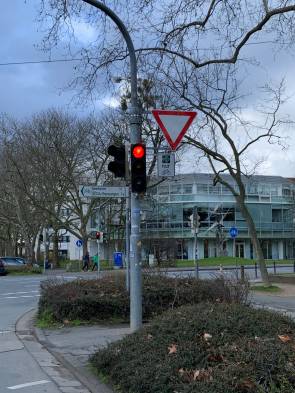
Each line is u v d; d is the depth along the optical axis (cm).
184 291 1366
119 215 5628
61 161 4897
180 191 7269
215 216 7219
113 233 5550
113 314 1384
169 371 586
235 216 7406
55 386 759
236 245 7494
